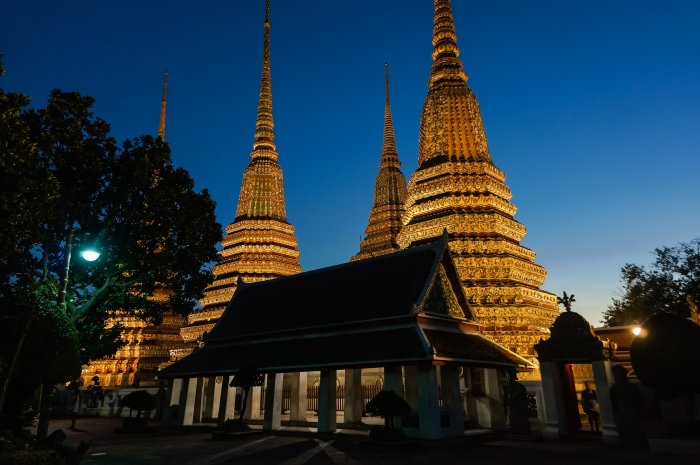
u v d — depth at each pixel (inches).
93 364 2165.4
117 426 1278.3
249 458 675.4
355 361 865.5
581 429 881.5
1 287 871.7
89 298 1077.8
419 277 960.3
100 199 1030.4
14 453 406.0
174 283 1206.9
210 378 1226.0
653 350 658.2
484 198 1615.4
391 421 762.8
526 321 1382.9
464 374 1035.3
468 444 792.3
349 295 1044.5
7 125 573.6
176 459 679.7
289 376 1366.9
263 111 2503.7
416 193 1718.8
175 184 1138.7
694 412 677.3
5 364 510.3
